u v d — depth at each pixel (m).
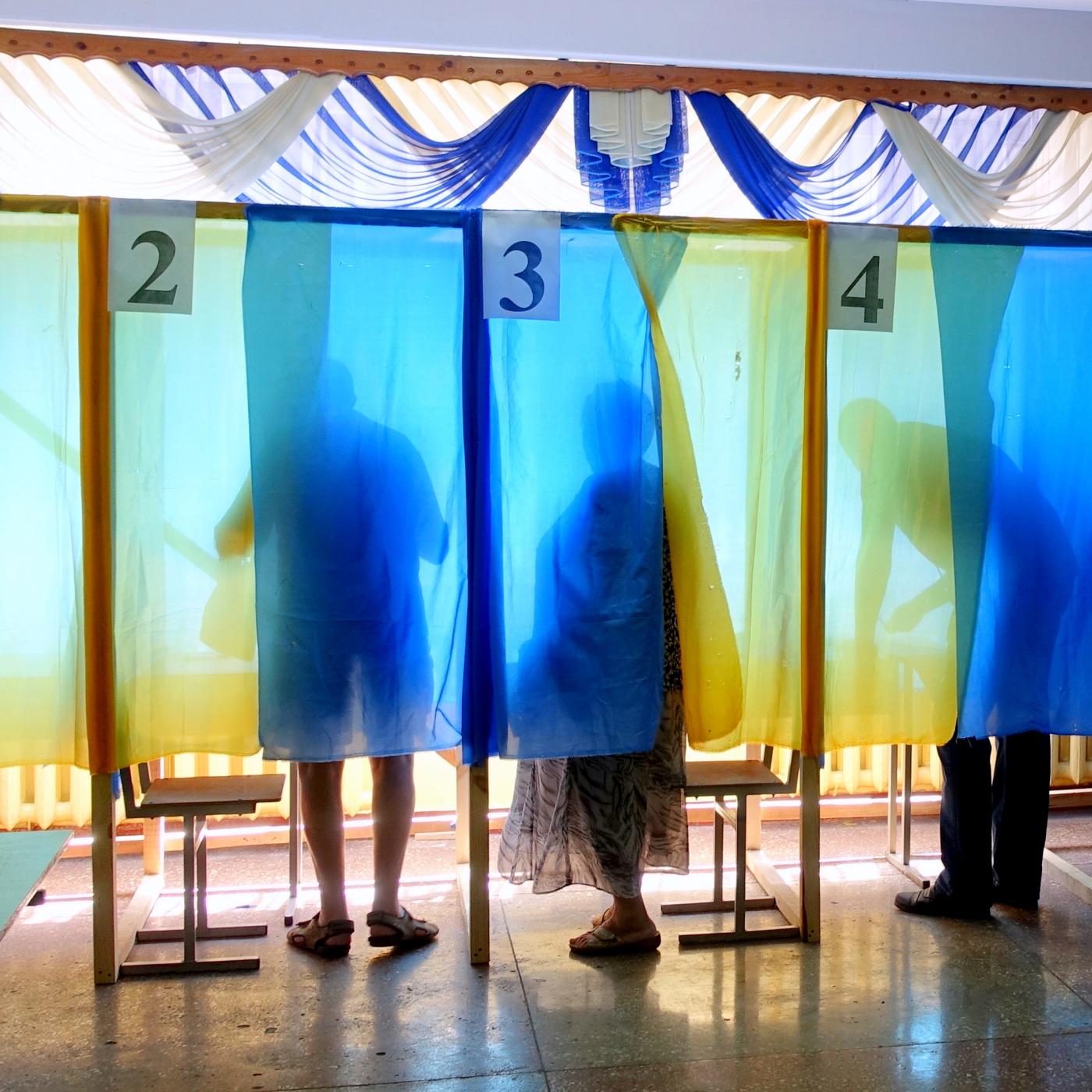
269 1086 2.59
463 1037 2.80
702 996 3.01
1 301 2.91
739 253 3.11
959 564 3.22
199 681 3.06
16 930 3.42
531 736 3.07
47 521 2.99
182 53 3.76
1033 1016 2.89
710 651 3.16
